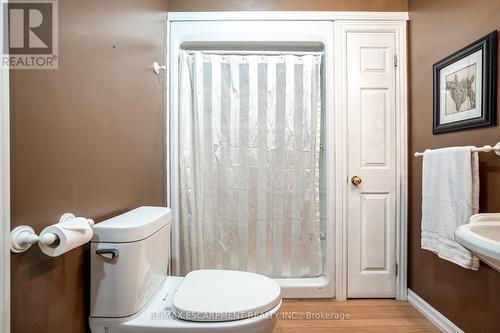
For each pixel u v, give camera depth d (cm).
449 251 124
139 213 111
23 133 65
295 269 184
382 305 169
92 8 90
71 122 81
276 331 144
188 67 181
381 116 176
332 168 176
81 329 89
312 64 180
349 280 176
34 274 69
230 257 183
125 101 114
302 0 176
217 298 97
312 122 181
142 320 91
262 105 183
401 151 175
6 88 59
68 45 79
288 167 182
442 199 129
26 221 66
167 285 117
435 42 148
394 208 176
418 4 165
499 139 109
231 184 182
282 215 183
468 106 123
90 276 91
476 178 113
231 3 177
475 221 100
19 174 64
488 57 112
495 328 112
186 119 180
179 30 177
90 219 85
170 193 178
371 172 176
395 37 176
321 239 186
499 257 66
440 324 144
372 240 176
